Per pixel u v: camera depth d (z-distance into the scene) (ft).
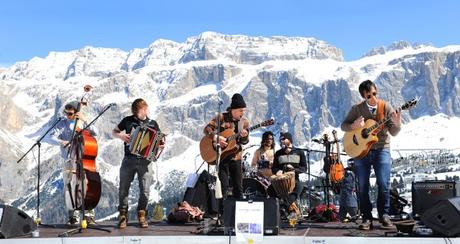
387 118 30.04
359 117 31.22
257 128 33.09
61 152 37.42
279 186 37.60
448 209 26.30
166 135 33.47
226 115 33.47
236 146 32.55
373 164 31.19
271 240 27.25
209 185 39.83
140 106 33.40
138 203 33.53
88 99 37.29
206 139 33.71
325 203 45.65
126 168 32.96
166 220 39.75
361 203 31.63
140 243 28.04
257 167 41.93
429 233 27.20
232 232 27.81
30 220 29.12
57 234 30.14
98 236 28.48
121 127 33.58
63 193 37.37
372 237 26.81
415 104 29.35
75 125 35.86
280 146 40.47
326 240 26.99
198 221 37.24
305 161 40.42
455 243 25.76
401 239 26.27
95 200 35.12
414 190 34.68
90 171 35.01
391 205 42.60
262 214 26.99
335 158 45.21
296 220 35.19
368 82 31.37
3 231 27.55
